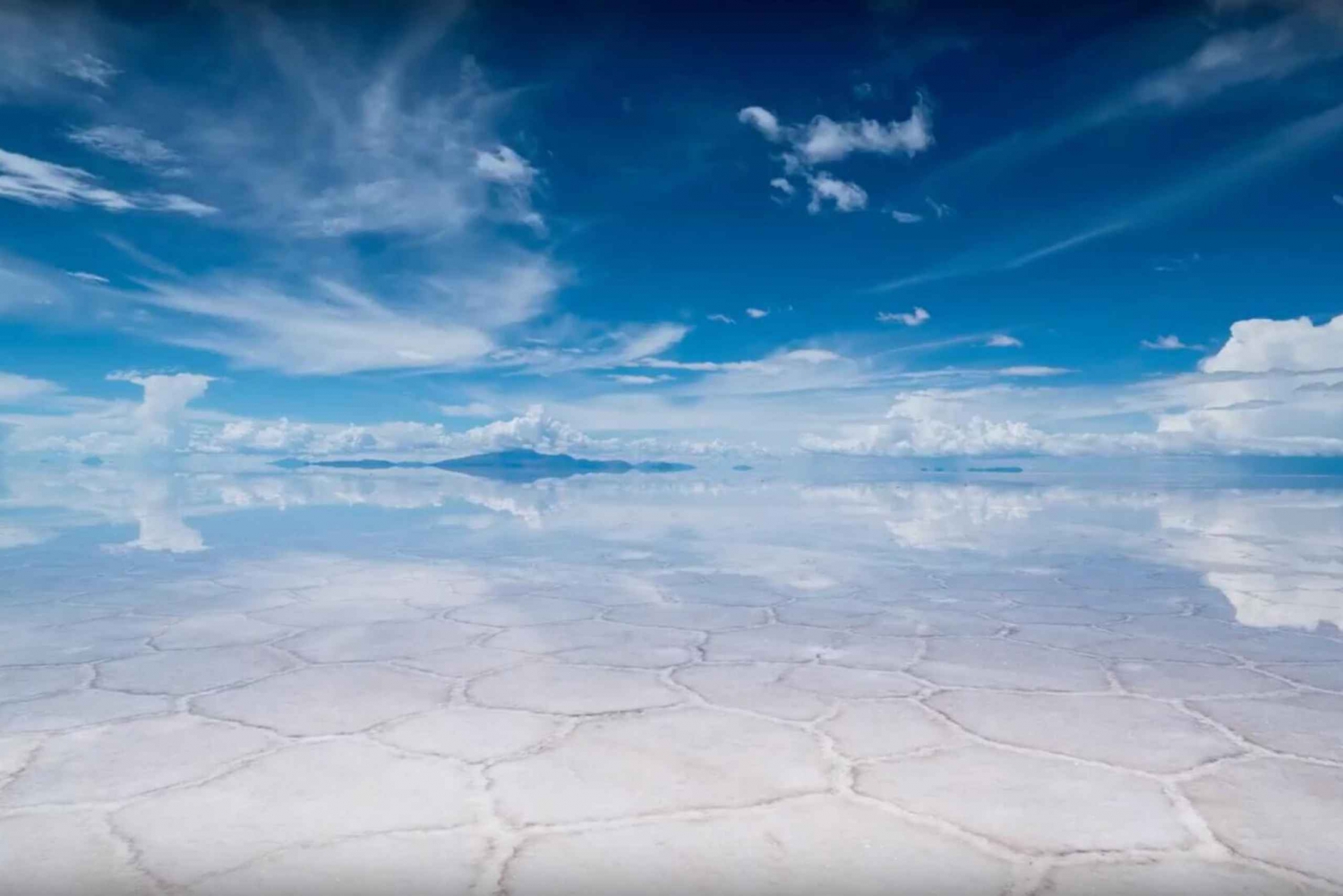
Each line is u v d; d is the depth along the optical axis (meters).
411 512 10.17
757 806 1.72
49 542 6.67
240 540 6.87
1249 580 4.78
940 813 1.69
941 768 1.93
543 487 18.84
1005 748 2.05
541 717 2.30
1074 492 16.20
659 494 15.33
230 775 1.88
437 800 1.75
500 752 2.03
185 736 2.13
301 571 5.10
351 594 4.30
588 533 7.60
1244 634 3.37
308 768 1.92
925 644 3.21
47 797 1.76
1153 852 1.53
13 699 2.44
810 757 1.99
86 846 1.54
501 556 5.88
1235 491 16.91
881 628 3.49
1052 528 8.12
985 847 1.55
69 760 1.96
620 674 2.75
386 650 3.09
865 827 1.63
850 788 1.81
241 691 2.54
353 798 1.76
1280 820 1.66
